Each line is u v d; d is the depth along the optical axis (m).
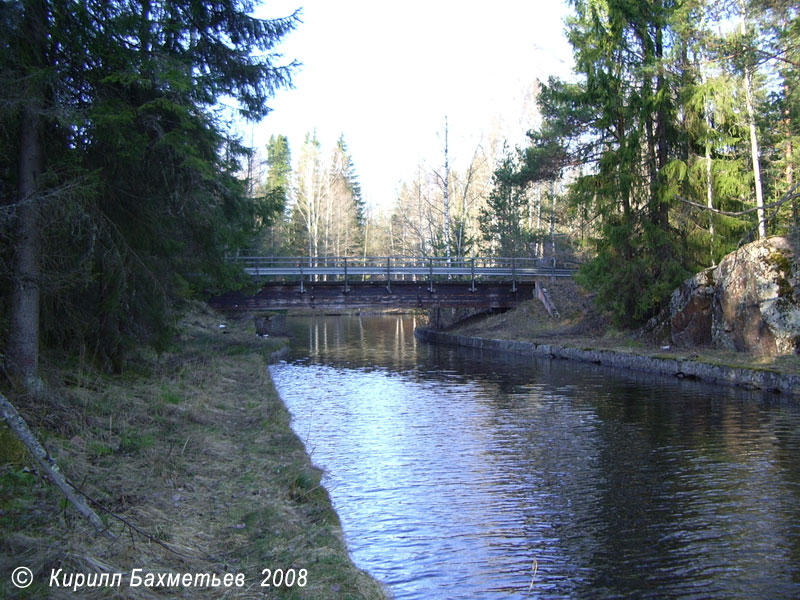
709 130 22.56
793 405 14.06
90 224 9.13
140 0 9.43
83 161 9.57
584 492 8.43
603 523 7.27
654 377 19.09
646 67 22.16
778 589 5.56
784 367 16.17
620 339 25.08
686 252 23.47
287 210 67.94
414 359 26.36
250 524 6.22
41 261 9.14
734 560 6.20
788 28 16.70
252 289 24.02
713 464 9.65
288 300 30.67
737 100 22.39
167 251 11.88
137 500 6.32
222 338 27.45
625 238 23.42
